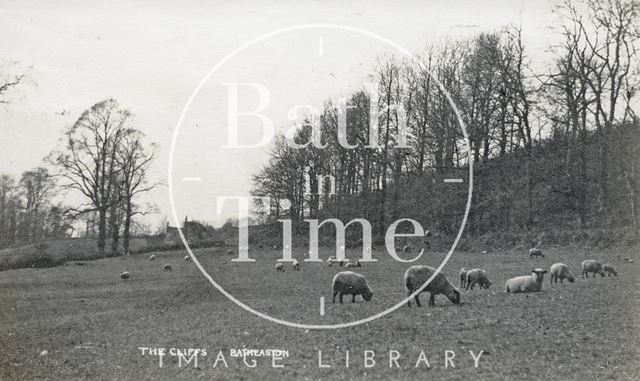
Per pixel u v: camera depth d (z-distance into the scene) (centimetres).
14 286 3109
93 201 4712
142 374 1305
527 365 1209
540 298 1842
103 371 1348
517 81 3606
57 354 1505
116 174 4684
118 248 5066
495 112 3884
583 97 3422
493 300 1867
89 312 2198
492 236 3478
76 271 3825
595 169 3388
